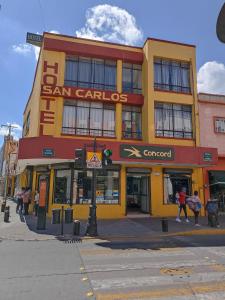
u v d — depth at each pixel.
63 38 20.03
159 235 12.58
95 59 20.84
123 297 5.20
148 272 6.77
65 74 19.97
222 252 9.10
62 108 19.38
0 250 9.36
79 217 17.59
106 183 18.53
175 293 5.38
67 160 17.22
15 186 37.47
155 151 18.00
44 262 7.74
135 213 19.36
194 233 13.45
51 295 5.28
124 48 21.36
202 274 6.59
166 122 20.67
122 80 21.14
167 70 21.50
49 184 18.77
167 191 19.73
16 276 6.46
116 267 7.21
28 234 12.35
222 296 5.22
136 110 21.06
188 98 21.31
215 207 15.16
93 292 5.44
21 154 16.84
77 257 8.37
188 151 18.69
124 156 17.38
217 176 20.67
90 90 19.84
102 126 20.05
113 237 12.02
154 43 21.11
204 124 21.42
